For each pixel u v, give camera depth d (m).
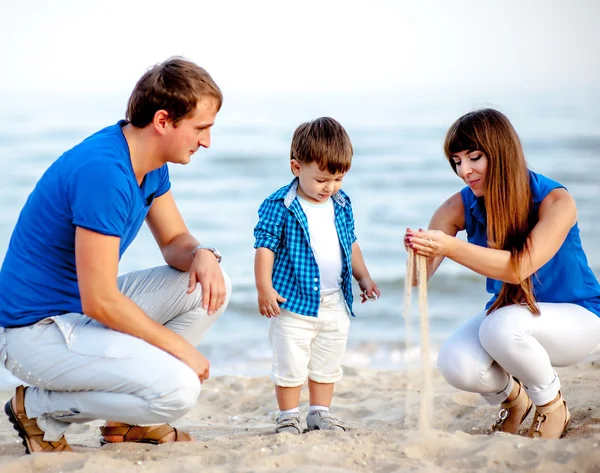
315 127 3.21
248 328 7.17
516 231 3.01
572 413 3.34
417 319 7.25
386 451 2.71
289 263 3.26
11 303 2.68
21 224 2.72
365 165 17.02
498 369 3.12
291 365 3.25
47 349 2.62
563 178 15.16
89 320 2.71
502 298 3.16
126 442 2.91
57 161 2.71
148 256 9.69
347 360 6.10
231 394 4.43
